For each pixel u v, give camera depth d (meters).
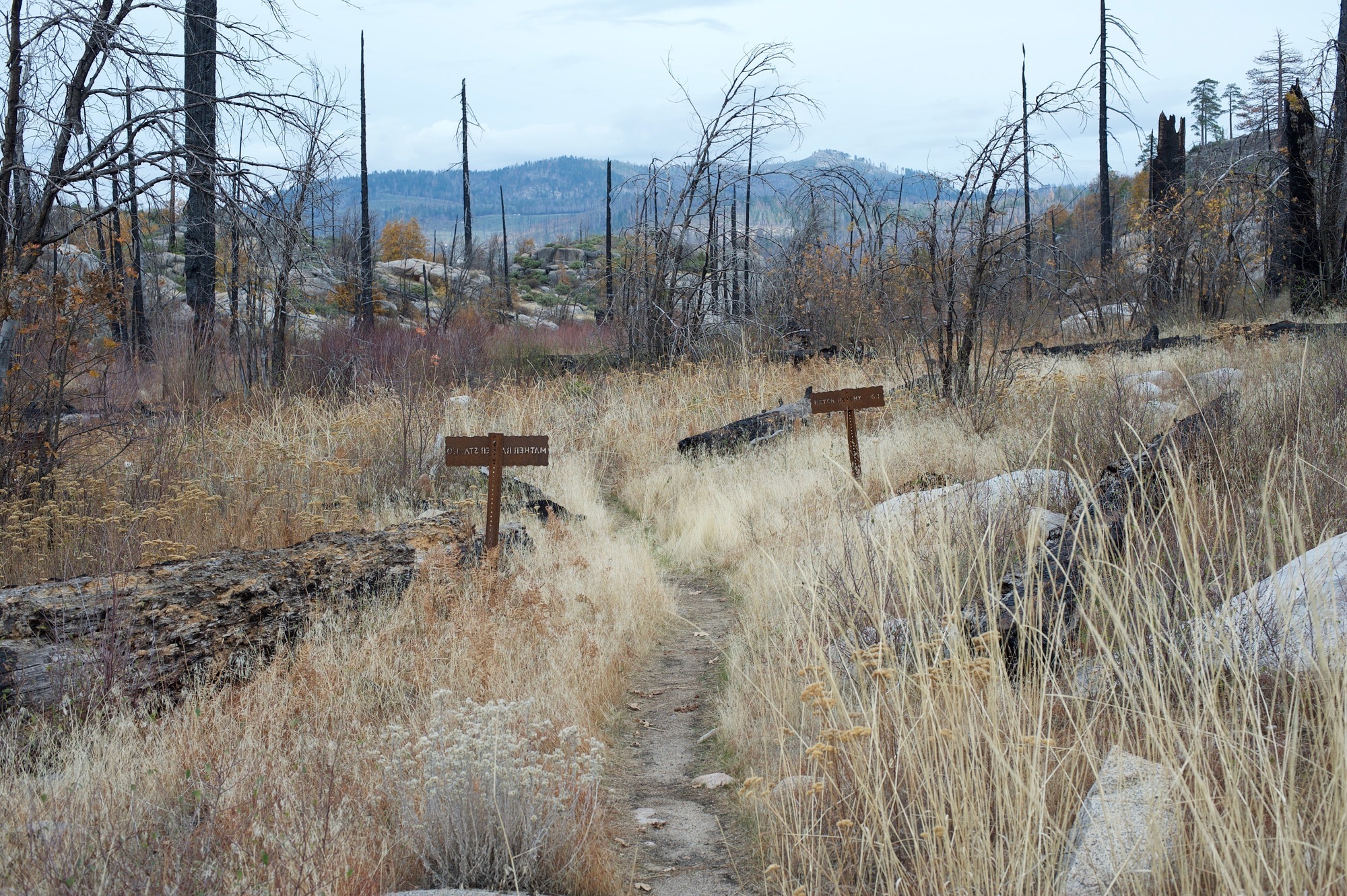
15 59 8.16
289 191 10.16
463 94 40.22
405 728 4.35
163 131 8.97
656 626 6.73
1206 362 12.46
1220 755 2.86
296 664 4.83
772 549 7.47
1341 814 2.59
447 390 15.06
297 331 14.55
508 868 3.29
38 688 4.48
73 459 8.80
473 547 6.91
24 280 8.01
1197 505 4.56
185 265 15.00
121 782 3.73
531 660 5.37
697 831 3.96
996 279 11.62
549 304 44.59
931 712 3.51
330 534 6.80
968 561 5.00
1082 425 7.69
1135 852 2.78
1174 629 3.77
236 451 9.75
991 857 3.00
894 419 11.29
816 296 17.89
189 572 5.59
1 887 2.95
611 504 11.02
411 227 52.72
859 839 3.38
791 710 4.64
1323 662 2.80
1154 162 27.56
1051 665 4.02
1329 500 4.75
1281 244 21.14
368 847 3.35
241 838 3.25
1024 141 11.08
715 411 13.30
